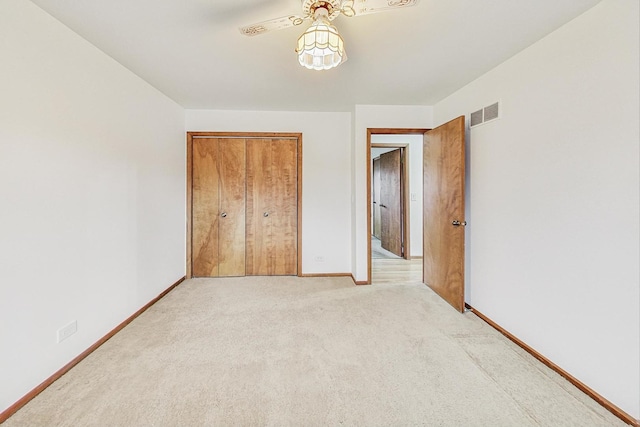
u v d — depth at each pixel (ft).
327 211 12.85
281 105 11.64
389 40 6.60
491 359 6.52
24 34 5.10
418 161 16.72
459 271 9.05
